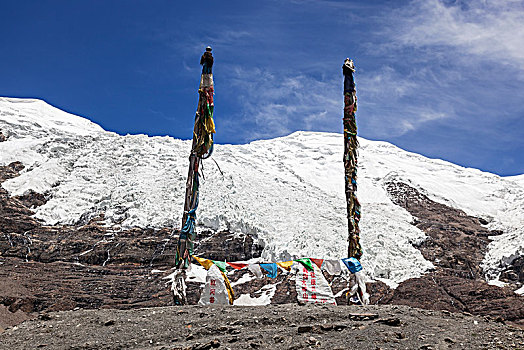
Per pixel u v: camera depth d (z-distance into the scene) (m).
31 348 9.70
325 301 14.25
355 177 18.94
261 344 9.24
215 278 14.72
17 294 24.03
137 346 9.77
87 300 24.72
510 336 9.70
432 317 11.72
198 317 11.61
